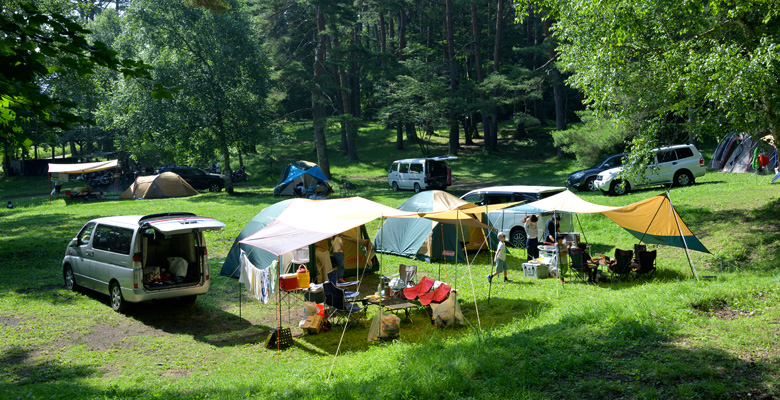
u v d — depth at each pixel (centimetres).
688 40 1262
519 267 1459
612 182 2227
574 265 1238
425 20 4925
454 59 4338
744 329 688
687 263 1320
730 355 604
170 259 1126
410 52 4312
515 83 3903
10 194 4038
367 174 4284
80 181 4109
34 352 861
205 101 3048
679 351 629
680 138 2989
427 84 4050
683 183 2234
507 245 1716
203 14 3044
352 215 1122
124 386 692
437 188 3083
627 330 713
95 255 1148
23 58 430
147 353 873
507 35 5038
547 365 614
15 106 434
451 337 898
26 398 611
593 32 1302
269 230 1083
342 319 1060
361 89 6519
